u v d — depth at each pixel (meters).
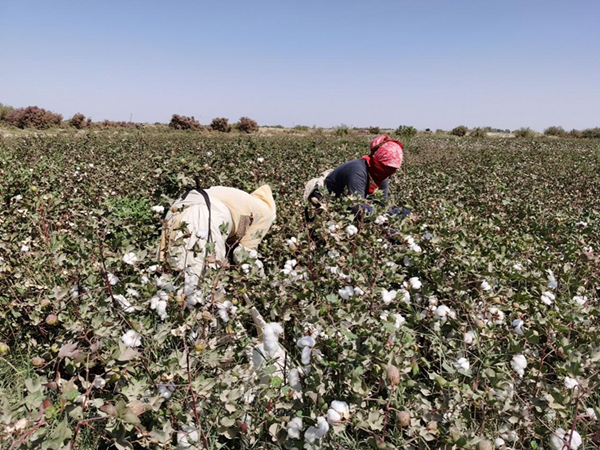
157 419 1.59
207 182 4.40
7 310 2.45
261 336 1.88
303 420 1.58
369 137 28.20
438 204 4.05
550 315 2.07
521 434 1.77
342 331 1.72
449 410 1.66
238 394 1.60
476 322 2.02
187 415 1.61
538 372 1.80
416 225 2.95
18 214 3.67
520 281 2.70
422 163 10.95
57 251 2.48
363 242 2.68
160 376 1.63
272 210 2.90
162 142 15.72
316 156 9.32
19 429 1.20
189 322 1.77
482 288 2.28
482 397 1.68
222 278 1.95
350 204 3.02
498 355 1.85
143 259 2.07
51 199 3.33
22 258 2.74
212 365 1.74
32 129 28.80
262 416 1.67
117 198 4.72
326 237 2.70
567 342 1.73
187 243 2.11
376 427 1.47
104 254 1.98
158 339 1.71
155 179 5.05
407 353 1.72
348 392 1.74
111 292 1.88
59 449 1.20
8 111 31.70
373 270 2.33
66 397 1.34
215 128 36.84
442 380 1.63
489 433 1.78
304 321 1.97
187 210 2.39
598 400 1.99
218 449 1.71
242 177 4.88
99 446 1.82
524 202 5.04
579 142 27.50
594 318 2.38
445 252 2.75
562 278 2.71
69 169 6.56
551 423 1.72
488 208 4.87
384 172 3.48
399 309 2.32
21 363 2.35
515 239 3.33
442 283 2.40
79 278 2.01
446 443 1.52
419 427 1.57
